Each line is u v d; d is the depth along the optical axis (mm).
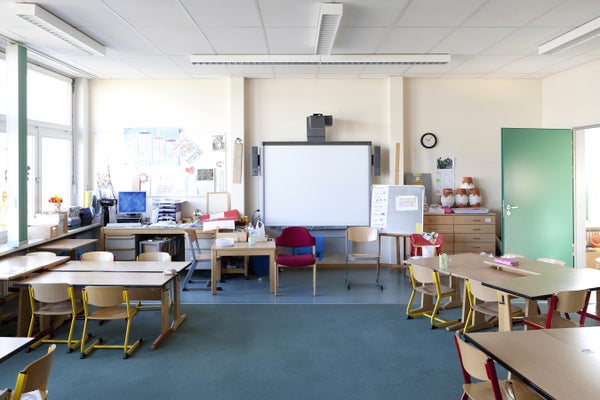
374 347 3396
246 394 2646
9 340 2104
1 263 3734
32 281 3318
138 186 6312
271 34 4363
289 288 5266
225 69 5738
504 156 5820
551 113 6211
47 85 5660
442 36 4441
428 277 3750
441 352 3295
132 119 6297
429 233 5453
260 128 6328
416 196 5840
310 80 6309
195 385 2762
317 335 3660
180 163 6312
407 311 4117
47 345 3467
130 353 3254
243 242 5336
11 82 4469
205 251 5887
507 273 3508
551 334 2096
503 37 4480
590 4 3627
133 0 3510
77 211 5672
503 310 3029
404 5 3633
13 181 4461
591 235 6285
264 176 6195
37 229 4840
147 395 2631
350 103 6320
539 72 5988
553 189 5910
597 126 5395
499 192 6426
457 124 6379
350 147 6215
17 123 4465
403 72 5953
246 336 3641
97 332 3758
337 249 6371
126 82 6273
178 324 3896
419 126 6367
